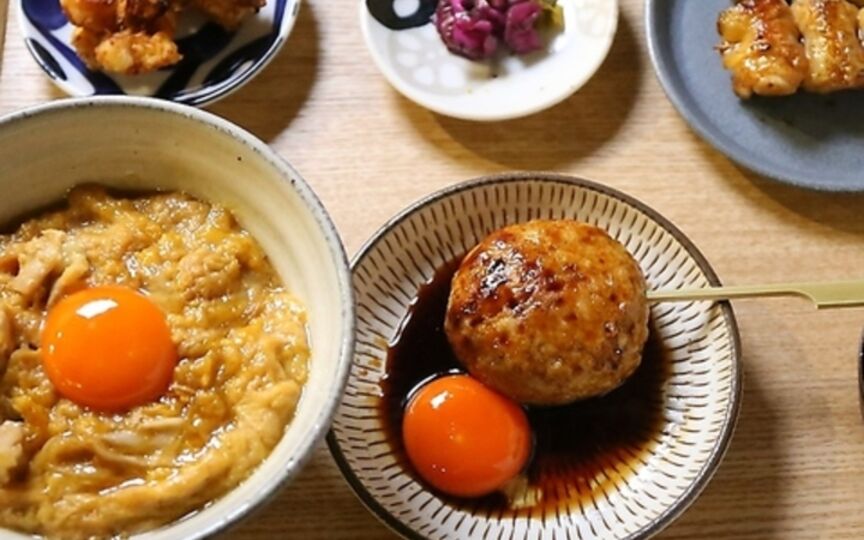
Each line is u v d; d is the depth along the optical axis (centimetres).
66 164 28
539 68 38
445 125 37
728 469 32
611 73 38
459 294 31
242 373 27
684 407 32
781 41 37
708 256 35
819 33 37
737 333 32
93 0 36
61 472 26
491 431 30
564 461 32
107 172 29
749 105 37
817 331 34
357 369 32
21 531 25
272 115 37
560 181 33
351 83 38
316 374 27
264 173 27
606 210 34
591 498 31
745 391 33
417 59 38
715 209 36
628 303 30
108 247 28
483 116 36
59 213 29
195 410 26
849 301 31
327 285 27
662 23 38
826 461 32
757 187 36
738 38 38
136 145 28
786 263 35
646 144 37
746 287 32
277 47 37
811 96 38
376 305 33
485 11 37
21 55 38
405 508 30
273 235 28
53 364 26
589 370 30
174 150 28
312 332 27
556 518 31
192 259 28
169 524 25
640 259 33
